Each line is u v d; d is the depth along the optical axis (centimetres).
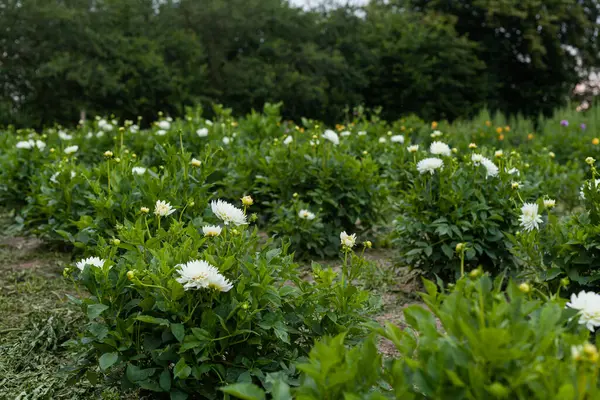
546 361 145
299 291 256
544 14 2619
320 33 2403
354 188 501
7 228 598
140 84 1934
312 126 727
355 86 2386
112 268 247
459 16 2830
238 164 556
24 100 1967
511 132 1036
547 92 2762
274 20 2298
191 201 337
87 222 377
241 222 254
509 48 2770
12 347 317
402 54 2442
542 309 156
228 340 229
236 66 2169
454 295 160
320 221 502
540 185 459
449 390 147
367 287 424
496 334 138
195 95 2033
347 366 160
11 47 1886
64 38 1933
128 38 2023
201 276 214
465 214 383
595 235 287
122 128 440
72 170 471
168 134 630
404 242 412
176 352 227
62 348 317
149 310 229
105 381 254
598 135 927
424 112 2406
